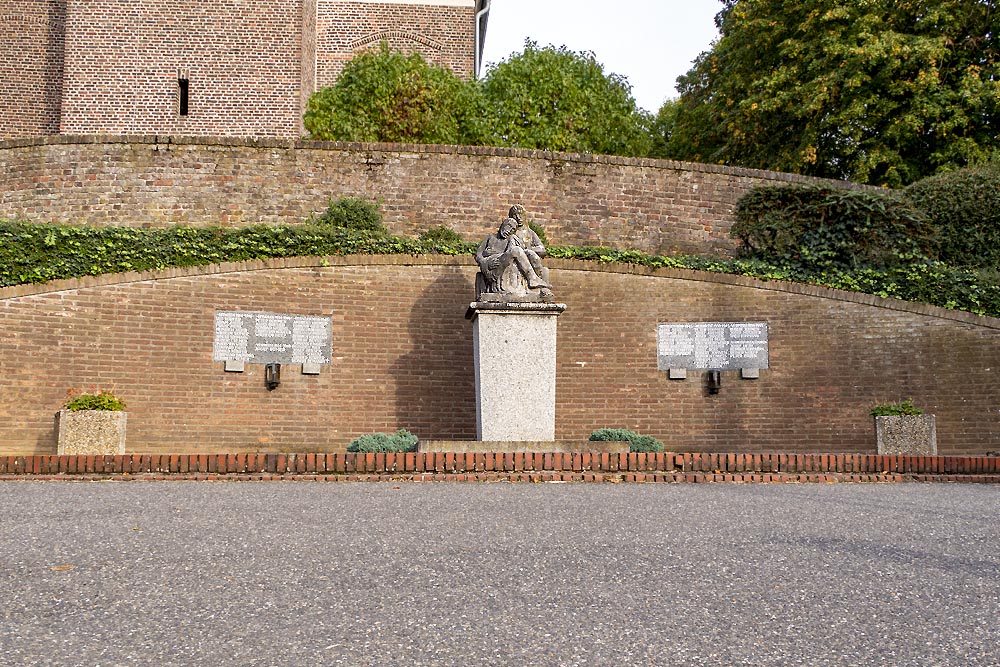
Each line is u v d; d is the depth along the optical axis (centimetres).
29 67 3691
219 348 1856
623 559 703
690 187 2534
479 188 2481
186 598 588
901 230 2142
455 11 4134
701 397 1969
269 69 3556
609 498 1021
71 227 1873
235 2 3566
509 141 3159
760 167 3184
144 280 1836
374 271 1972
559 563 688
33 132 3666
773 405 1950
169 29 3541
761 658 498
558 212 2497
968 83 2775
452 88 3162
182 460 1212
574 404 1972
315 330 1916
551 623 548
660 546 751
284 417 1869
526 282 1552
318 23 4084
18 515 858
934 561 714
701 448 1948
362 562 684
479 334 1531
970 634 539
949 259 2189
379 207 2412
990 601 605
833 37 2952
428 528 814
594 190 2511
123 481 1170
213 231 1945
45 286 1775
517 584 629
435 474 1205
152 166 2405
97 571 648
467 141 3125
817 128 2972
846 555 729
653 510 933
